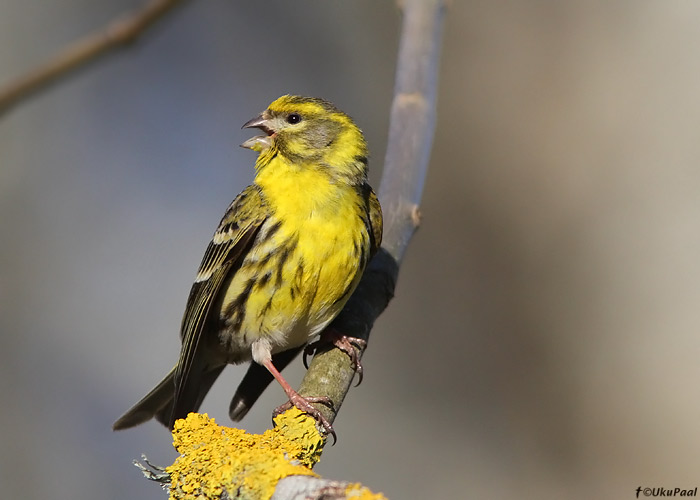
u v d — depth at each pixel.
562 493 13.49
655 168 14.11
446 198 14.98
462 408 14.23
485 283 14.58
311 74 17.22
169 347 15.67
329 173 7.62
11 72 16.17
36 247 15.52
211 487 5.28
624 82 14.55
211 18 17.34
